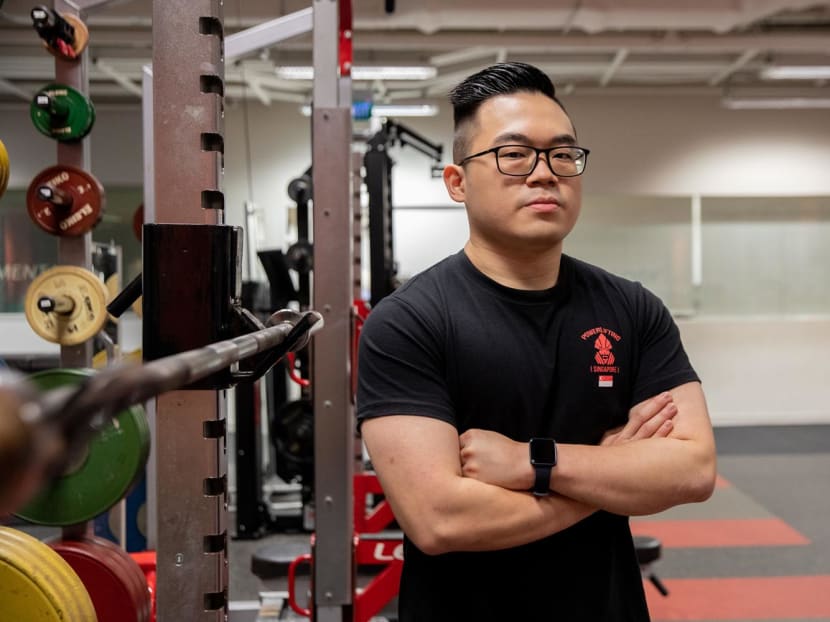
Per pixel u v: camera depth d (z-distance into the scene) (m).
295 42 6.13
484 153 1.18
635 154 8.00
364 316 3.22
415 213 7.97
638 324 1.26
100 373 0.33
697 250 8.05
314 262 2.04
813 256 8.09
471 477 1.12
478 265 1.22
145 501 3.13
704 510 5.10
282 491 5.39
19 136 7.56
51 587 1.16
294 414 3.47
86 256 1.99
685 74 7.39
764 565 4.08
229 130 7.93
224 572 0.86
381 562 3.03
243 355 0.61
